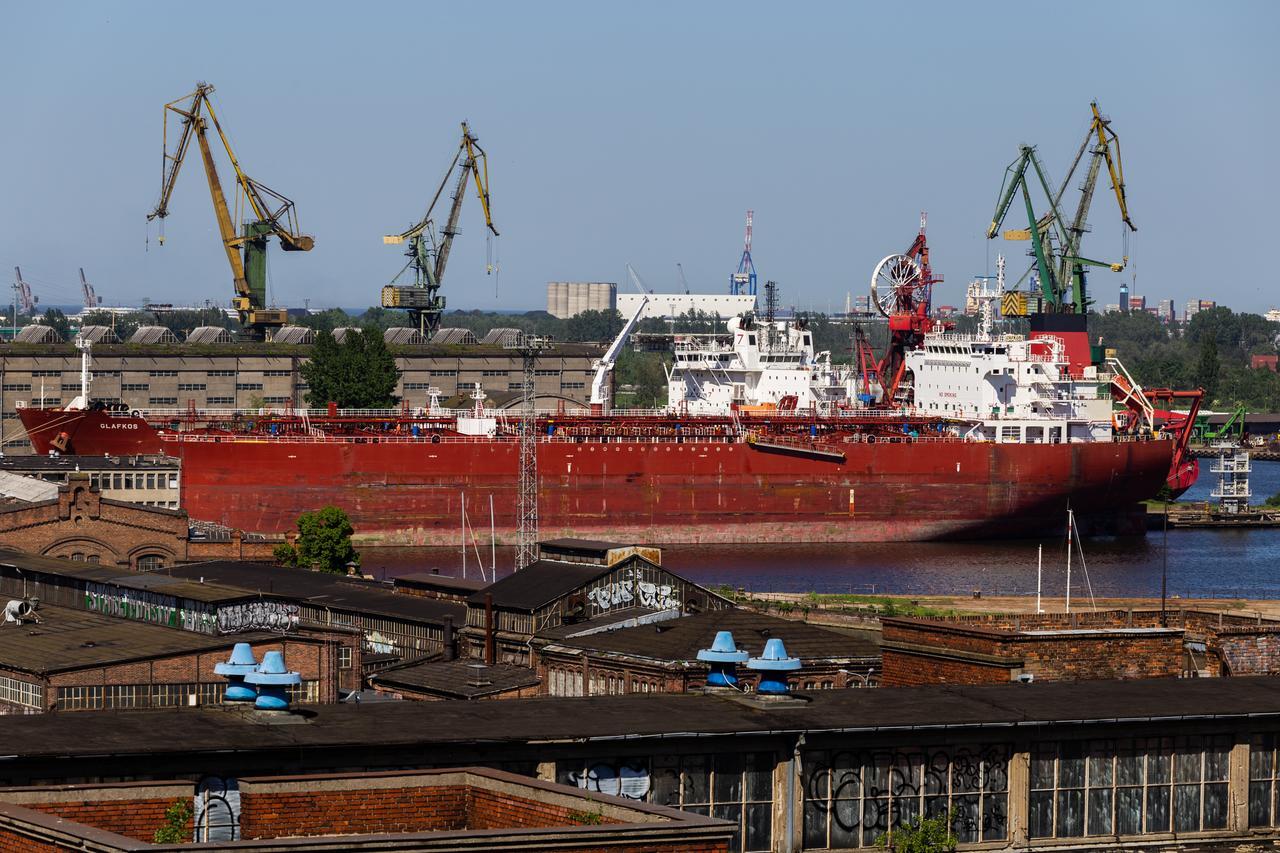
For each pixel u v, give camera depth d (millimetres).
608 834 61594
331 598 188750
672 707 84875
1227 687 94125
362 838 59719
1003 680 106750
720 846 62375
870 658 148375
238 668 81312
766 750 79562
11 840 60594
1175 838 85562
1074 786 84375
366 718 80375
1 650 143750
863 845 80750
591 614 167500
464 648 169375
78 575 183875
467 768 71188
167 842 65500
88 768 72125
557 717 81750
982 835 82938
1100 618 132625
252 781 68375
